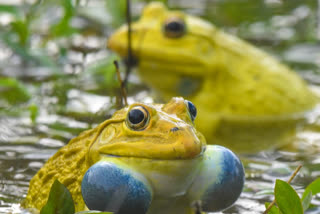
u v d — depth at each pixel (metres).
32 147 7.39
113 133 4.46
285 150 8.03
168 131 4.20
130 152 4.23
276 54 13.01
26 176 6.36
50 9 13.46
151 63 9.55
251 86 9.85
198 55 9.60
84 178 4.25
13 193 5.78
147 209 4.23
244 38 13.81
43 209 4.28
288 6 15.46
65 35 11.74
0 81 9.28
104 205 4.17
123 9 12.73
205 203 4.39
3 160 6.89
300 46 13.54
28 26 11.04
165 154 4.12
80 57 11.79
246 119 9.69
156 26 9.62
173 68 9.59
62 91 9.77
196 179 4.36
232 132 9.09
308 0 15.20
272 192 5.39
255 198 5.82
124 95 5.78
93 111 8.73
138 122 4.29
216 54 9.79
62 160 5.00
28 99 9.44
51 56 11.77
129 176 4.17
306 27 14.48
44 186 5.08
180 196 4.38
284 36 14.09
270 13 15.23
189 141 4.11
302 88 10.46
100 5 13.83
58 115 8.68
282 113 9.87
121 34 9.58
